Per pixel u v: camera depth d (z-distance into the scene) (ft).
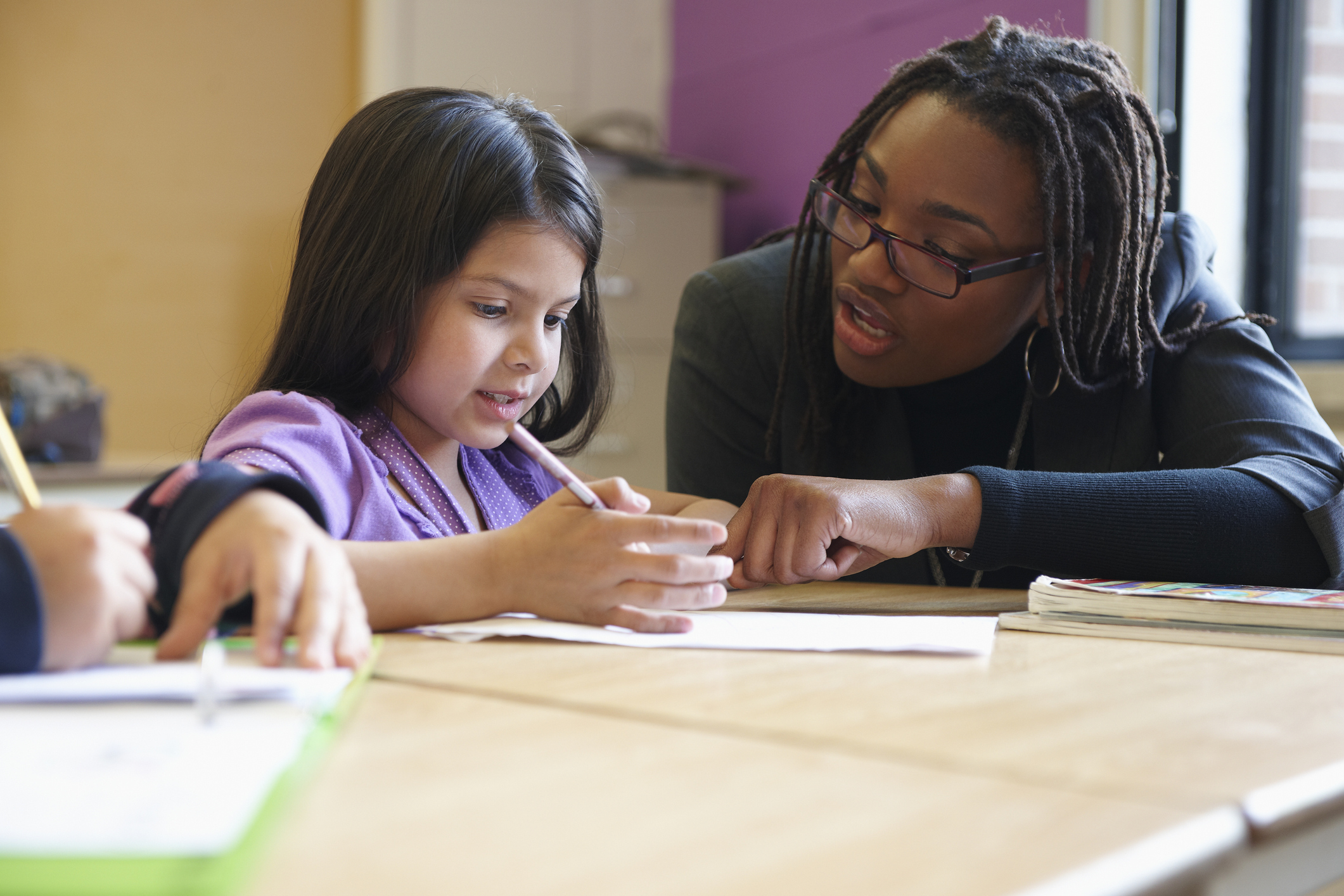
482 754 1.48
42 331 10.77
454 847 1.15
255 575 1.86
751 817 1.25
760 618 2.70
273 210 11.07
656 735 1.59
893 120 3.66
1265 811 1.33
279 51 11.02
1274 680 2.12
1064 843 1.17
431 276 3.15
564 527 2.51
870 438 4.21
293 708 1.64
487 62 11.59
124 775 1.31
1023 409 4.17
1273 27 7.50
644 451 10.13
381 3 11.12
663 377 10.14
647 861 1.11
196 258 10.93
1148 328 3.88
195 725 1.53
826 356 4.20
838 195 3.76
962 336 3.66
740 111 11.09
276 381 3.36
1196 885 1.19
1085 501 3.18
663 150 12.01
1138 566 3.17
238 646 2.04
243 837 1.13
